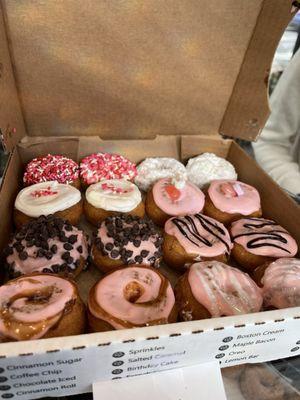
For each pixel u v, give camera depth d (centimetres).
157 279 19
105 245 21
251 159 29
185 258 22
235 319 14
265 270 21
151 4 23
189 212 26
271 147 36
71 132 28
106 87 26
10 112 24
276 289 20
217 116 29
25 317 15
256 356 16
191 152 31
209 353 15
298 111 34
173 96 28
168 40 24
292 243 23
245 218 26
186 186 27
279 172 32
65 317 16
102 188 26
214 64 26
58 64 24
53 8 22
